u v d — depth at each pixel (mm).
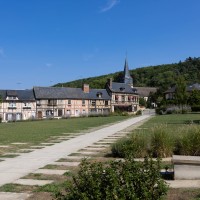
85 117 78312
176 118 53031
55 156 15578
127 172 5438
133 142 14586
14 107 89125
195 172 9773
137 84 185750
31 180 10414
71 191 5375
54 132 30781
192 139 13492
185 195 8141
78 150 17594
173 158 10047
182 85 93625
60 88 97938
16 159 14852
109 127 36938
